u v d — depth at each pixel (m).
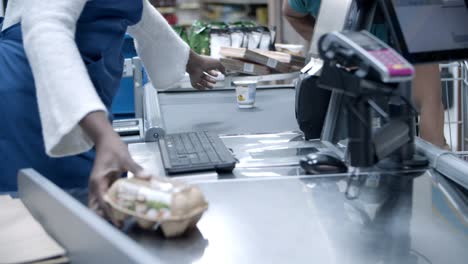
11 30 1.34
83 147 1.07
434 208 1.07
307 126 1.65
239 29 2.81
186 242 0.88
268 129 1.86
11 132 1.29
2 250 0.76
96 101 1.02
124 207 0.88
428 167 1.31
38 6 1.13
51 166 1.32
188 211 0.87
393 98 1.26
